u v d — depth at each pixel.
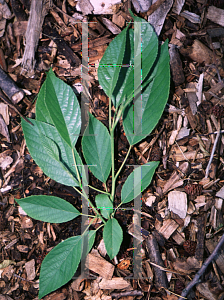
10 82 0.38
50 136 0.36
